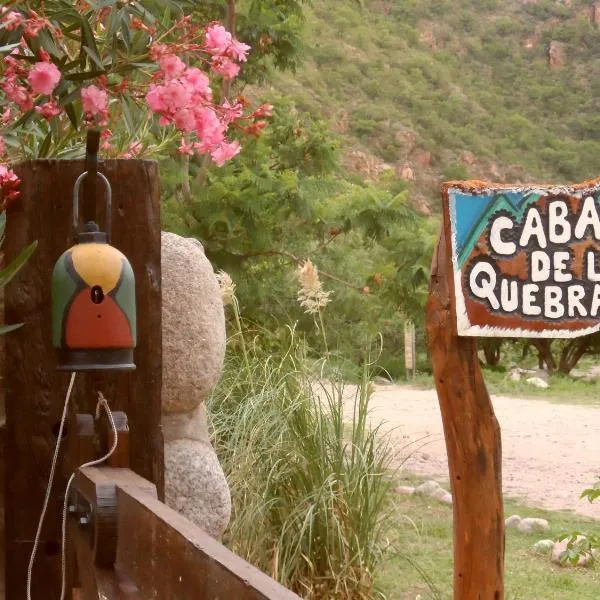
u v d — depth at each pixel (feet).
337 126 440.86
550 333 15.07
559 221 15.10
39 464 12.16
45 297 12.23
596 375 108.78
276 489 21.15
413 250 35.96
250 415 22.40
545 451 46.26
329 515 20.56
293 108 42.14
